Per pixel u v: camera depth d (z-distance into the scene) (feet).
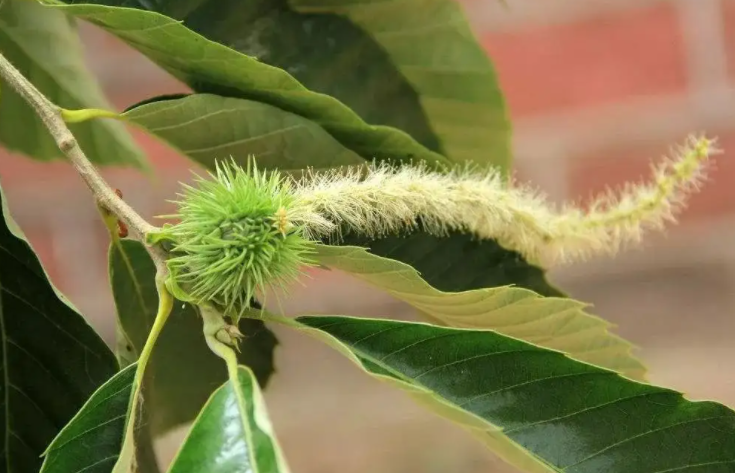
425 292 2.00
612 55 2.99
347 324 1.95
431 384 1.94
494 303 2.02
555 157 3.06
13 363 2.01
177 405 2.15
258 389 1.86
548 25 3.00
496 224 2.13
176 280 1.90
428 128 2.27
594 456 1.92
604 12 2.97
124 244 2.08
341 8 2.19
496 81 2.24
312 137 2.07
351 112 2.04
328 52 2.20
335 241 2.08
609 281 2.99
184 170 3.12
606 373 1.92
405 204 2.07
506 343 1.93
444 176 2.15
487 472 2.69
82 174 1.95
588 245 2.17
